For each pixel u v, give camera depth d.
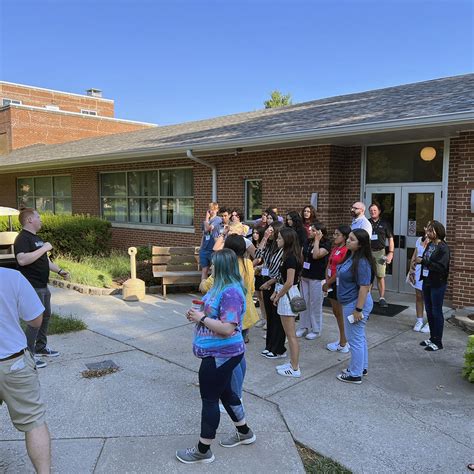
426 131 7.87
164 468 3.36
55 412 4.24
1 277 2.94
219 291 3.37
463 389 4.76
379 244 7.98
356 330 4.87
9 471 3.34
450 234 8.52
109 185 16.59
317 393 4.66
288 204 10.49
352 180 9.99
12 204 21.55
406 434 3.86
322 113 10.77
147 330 6.88
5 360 2.88
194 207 13.17
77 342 6.30
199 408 4.31
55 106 36.03
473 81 10.05
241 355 3.41
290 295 4.96
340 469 3.37
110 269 11.42
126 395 4.59
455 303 7.91
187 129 15.84
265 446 3.67
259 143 9.48
